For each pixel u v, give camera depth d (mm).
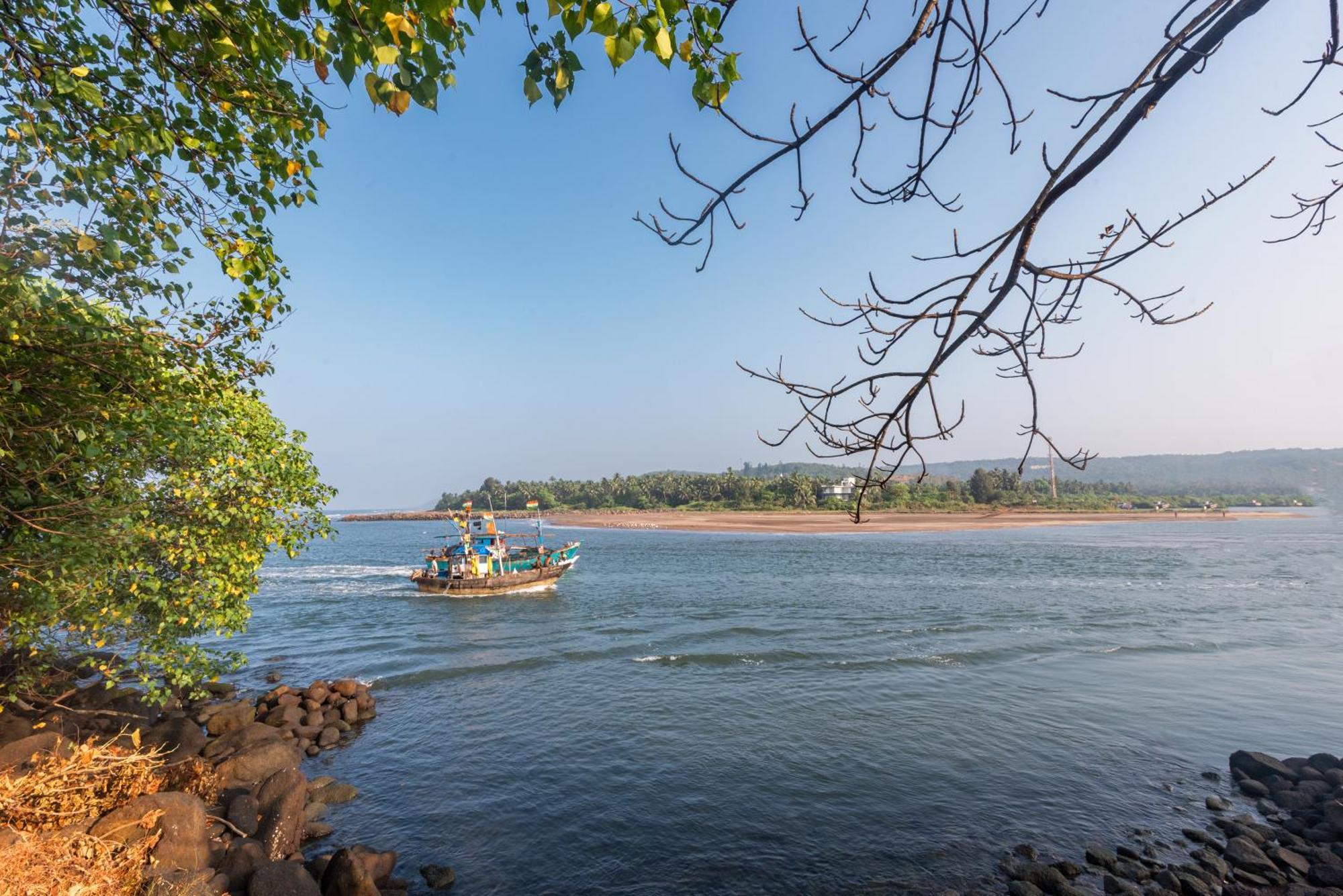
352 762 11914
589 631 23719
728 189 2461
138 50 4363
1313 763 10914
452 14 2656
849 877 8211
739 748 12266
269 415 11023
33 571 6867
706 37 2424
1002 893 7859
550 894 7918
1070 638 21188
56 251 5227
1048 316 2178
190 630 10102
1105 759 11648
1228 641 20641
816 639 21422
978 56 2111
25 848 4910
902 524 102375
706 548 65375
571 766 11617
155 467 8586
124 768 7363
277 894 6949
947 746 12242
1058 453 2184
